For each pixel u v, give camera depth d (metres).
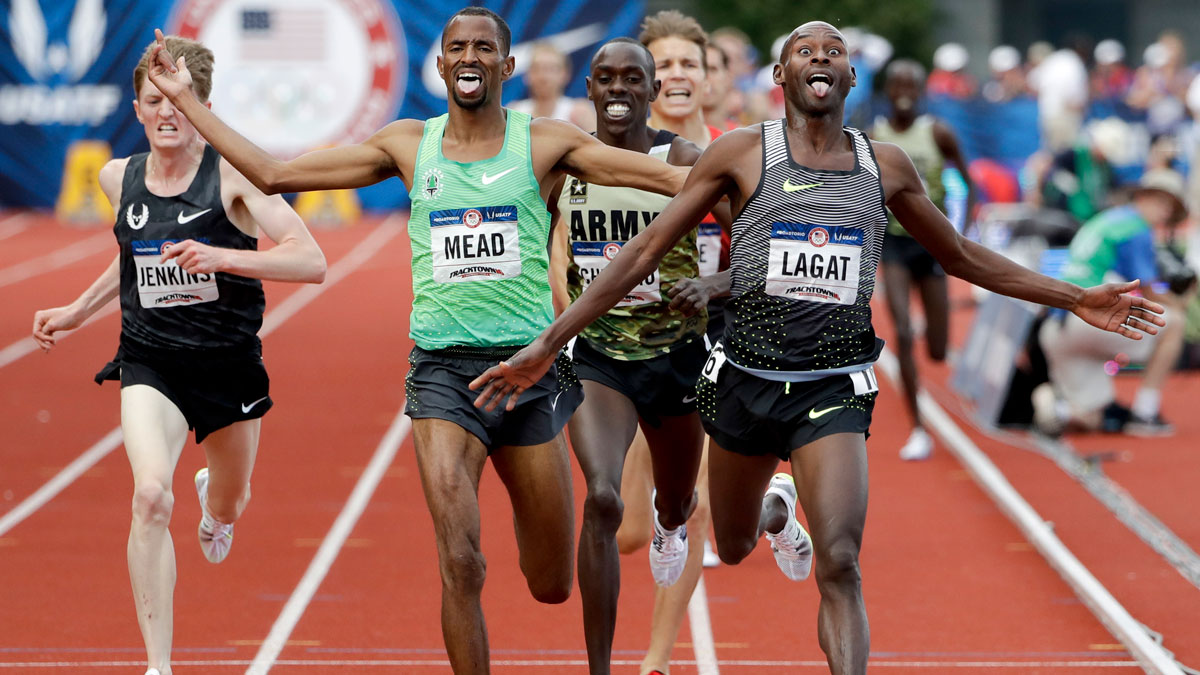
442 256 14.83
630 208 17.09
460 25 14.73
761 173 14.12
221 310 16.64
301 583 21.31
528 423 15.12
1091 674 17.61
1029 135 72.69
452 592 14.16
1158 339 32.59
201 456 29.38
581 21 72.31
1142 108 72.56
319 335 44.44
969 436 32.59
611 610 15.98
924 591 21.14
